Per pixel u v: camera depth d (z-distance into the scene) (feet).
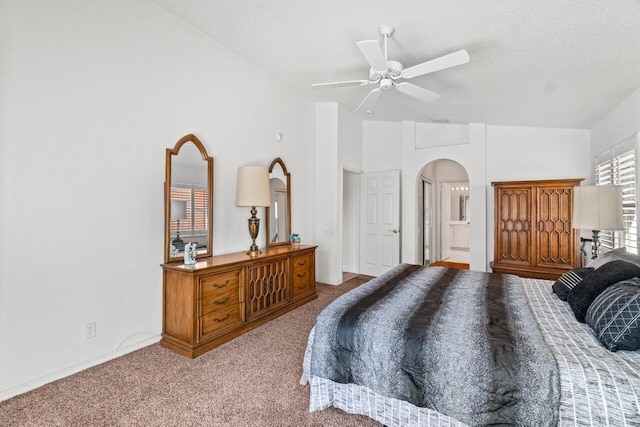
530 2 6.25
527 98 11.17
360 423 5.76
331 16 8.20
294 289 12.34
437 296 7.11
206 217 10.52
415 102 13.57
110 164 8.11
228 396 6.53
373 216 18.71
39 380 6.89
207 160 10.53
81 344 7.61
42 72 6.91
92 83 7.74
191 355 8.19
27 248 6.73
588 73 8.73
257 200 11.17
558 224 12.66
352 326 5.75
